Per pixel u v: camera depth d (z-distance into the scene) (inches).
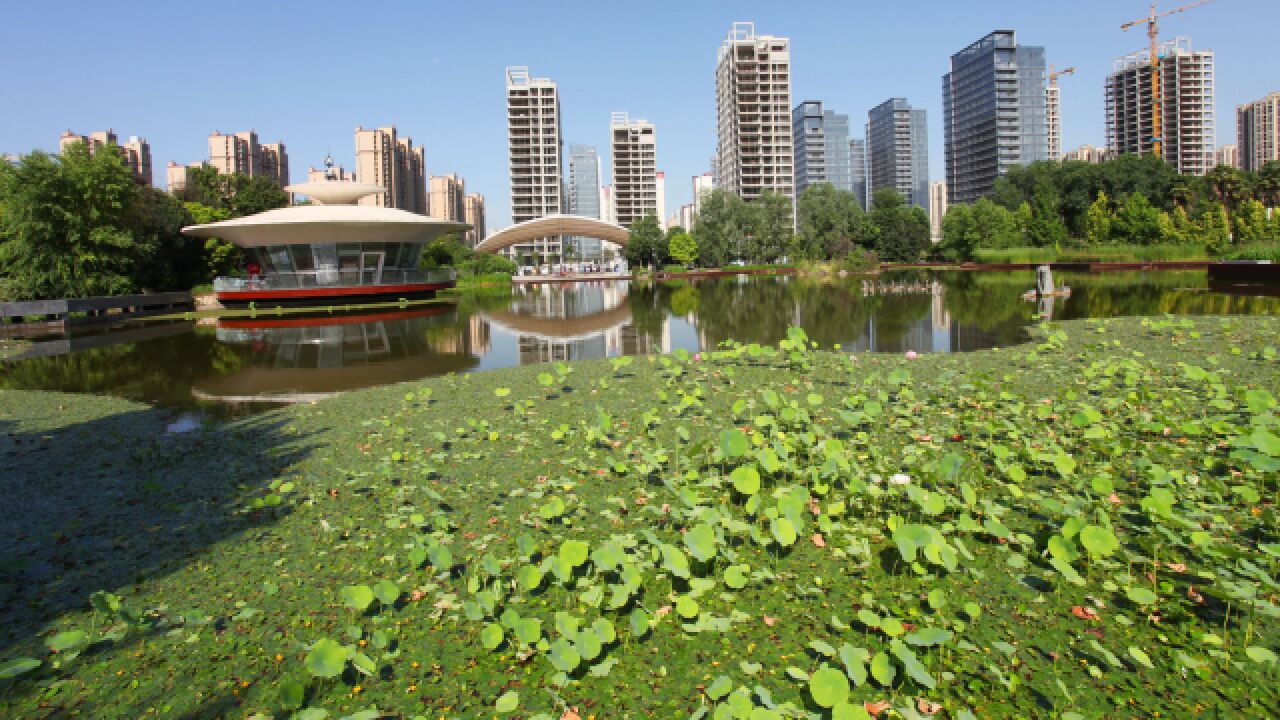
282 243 1270.9
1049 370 319.3
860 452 209.6
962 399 266.4
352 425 284.2
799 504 151.6
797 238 2618.1
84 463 252.1
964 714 97.7
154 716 107.7
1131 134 3826.3
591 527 168.6
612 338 636.1
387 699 110.0
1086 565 140.0
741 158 3833.7
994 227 2351.1
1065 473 171.2
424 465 221.3
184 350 646.5
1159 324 433.4
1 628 134.9
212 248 1565.0
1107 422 224.1
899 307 804.0
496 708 105.0
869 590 135.1
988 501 158.7
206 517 188.5
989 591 132.5
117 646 127.0
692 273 2511.1
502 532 168.6
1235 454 166.4
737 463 206.8
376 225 1252.5
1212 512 158.4
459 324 836.0
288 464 233.9
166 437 292.7
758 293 1213.7
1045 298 813.2
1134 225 2026.3
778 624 125.4
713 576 143.2
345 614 135.5
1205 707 100.1
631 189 4650.6
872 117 5959.6
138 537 177.0
